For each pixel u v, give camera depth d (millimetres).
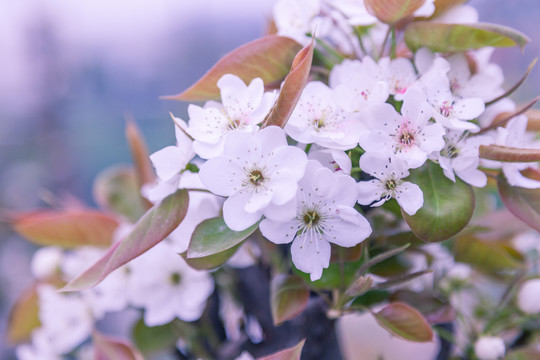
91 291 458
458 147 379
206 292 430
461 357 441
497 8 1259
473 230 420
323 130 375
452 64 399
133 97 1759
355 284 370
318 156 379
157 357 444
